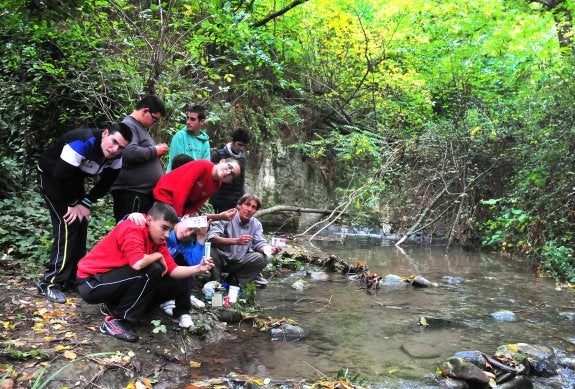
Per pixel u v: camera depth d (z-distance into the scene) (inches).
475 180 376.8
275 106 403.2
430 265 295.7
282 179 397.7
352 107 469.7
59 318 141.6
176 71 258.2
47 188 151.8
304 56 446.3
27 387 107.2
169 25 253.6
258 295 210.8
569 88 315.0
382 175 391.2
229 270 201.2
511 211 337.1
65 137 145.9
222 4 304.7
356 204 389.1
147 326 144.7
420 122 437.1
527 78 422.9
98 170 148.0
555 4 403.2
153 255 132.6
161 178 158.4
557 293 235.6
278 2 391.5
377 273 267.1
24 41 244.8
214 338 153.6
